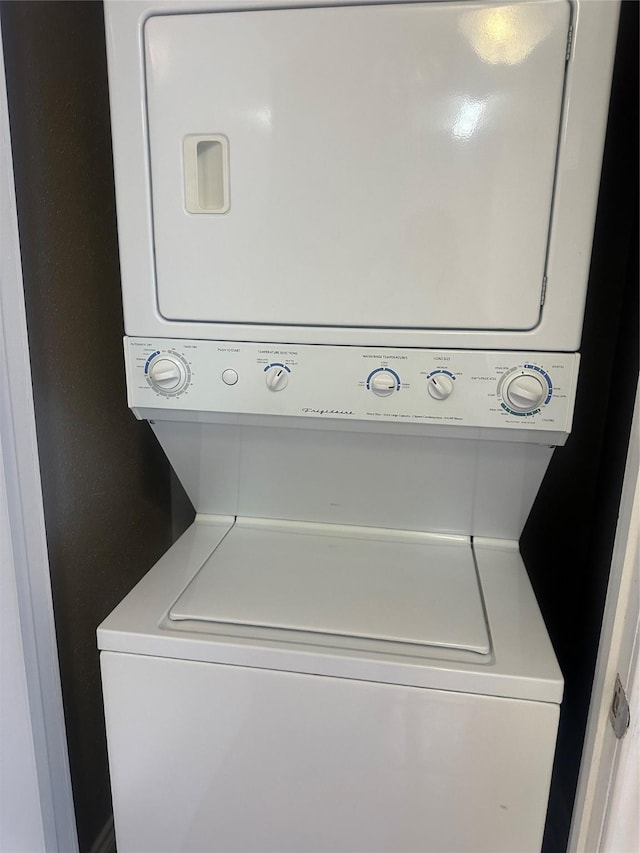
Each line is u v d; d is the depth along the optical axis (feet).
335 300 3.50
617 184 4.44
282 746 3.43
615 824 2.89
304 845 3.60
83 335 4.30
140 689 3.48
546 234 3.27
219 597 3.75
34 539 3.78
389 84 3.18
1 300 3.37
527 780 3.27
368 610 3.65
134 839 3.78
